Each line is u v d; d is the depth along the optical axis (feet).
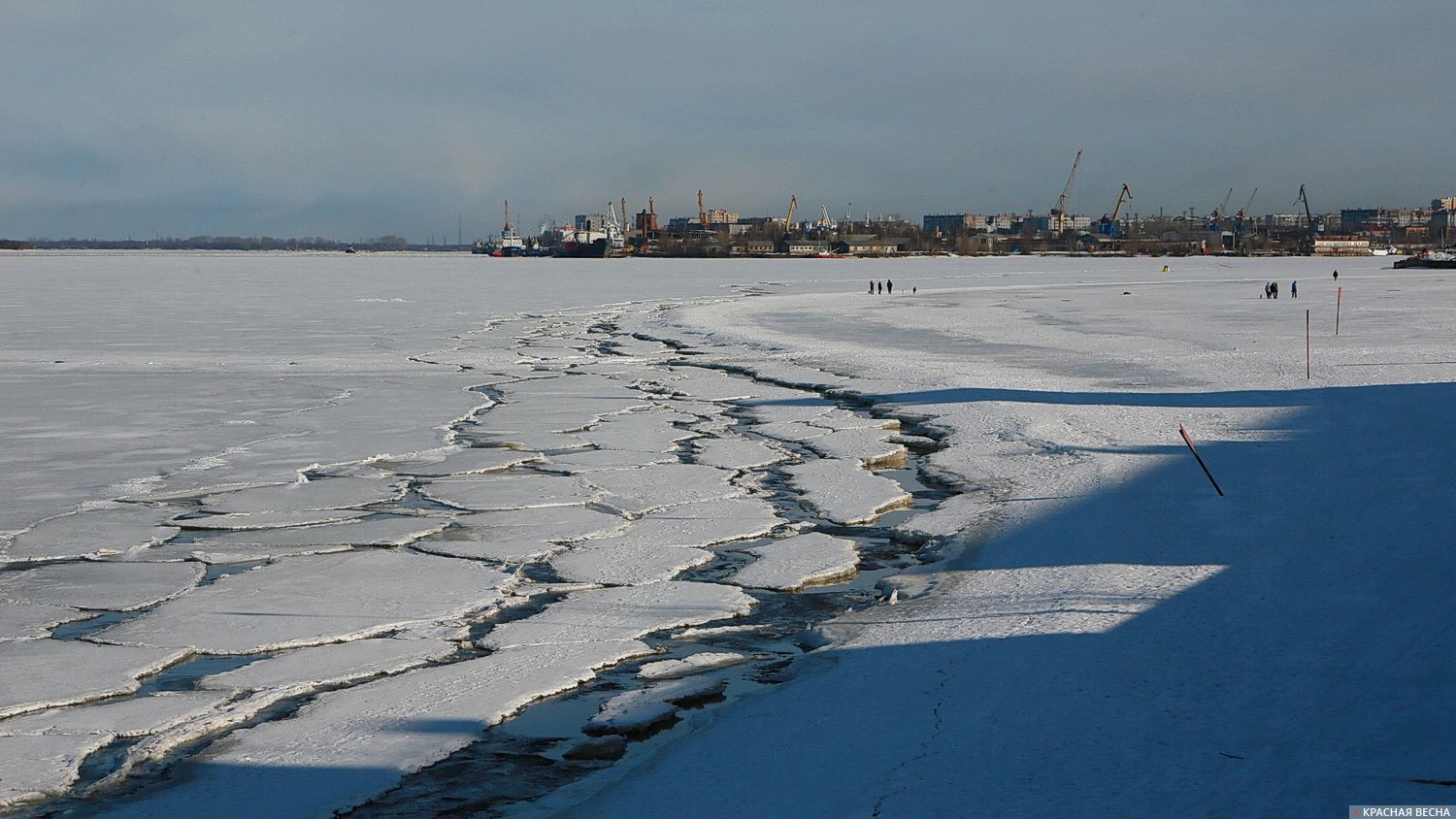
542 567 34.27
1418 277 293.23
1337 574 28.96
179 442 56.49
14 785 20.02
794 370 86.99
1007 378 78.33
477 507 42.32
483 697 23.84
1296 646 23.85
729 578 32.83
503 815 18.93
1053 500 40.37
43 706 23.70
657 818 17.88
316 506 42.65
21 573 33.86
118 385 78.54
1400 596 26.78
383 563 34.73
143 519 40.60
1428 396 62.90
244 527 39.42
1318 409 59.52
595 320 148.05
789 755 20.04
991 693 22.30
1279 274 327.67
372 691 24.30
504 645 27.20
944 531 37.04
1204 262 511.40
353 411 66.69
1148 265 453.17
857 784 18.66
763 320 143.64
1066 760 19.02
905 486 45.98
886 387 75.25
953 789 18.17
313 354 101.65
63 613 30.07
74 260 557.33
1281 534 33.55
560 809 19.02
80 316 150.00
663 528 38.81
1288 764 18.28
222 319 145.89
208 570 34.35
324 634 28.17
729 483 46.21
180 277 313.94
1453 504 36.19
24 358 96.32
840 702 22.47
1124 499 39.73
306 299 198.80
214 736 22.34
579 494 44.34
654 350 106.52
